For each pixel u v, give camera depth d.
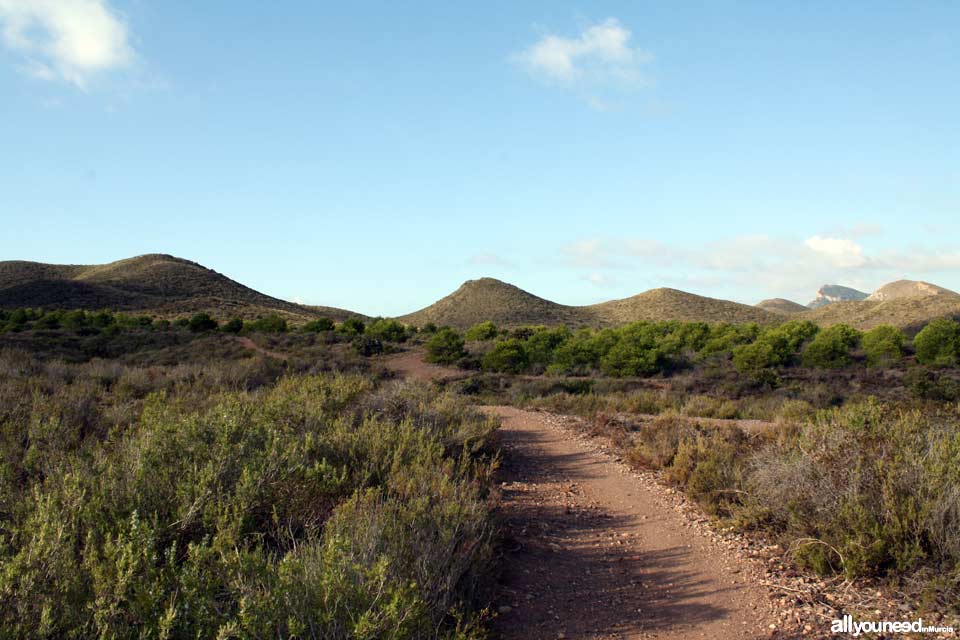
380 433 8.57
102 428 9.56
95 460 5.96
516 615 5.11
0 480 5.04
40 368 20.08
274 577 3.61
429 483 6.85
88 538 3.86
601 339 46.75
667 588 5.77
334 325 70.06
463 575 5.21
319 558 4.00
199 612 3.19
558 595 5.58
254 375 22.98
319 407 9.84
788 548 6.57
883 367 40.06
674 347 49.16
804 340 55.91
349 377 15.34
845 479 6.38
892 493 5.84
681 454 10.41
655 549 6.89
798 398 25.33
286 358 39.94
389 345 53.47
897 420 7.47
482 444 11.02
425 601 4.13
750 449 9.94
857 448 6.54
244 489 5.11
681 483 9.77
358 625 3.27
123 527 4.18
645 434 13.02
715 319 131.88
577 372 42.38
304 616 3.43
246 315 104.56
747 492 8.01
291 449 6.32
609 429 15.30
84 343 41.81
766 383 29.61
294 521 5.68
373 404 11.99
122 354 40.12
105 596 3.17
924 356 41.19
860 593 5.45
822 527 6.20
